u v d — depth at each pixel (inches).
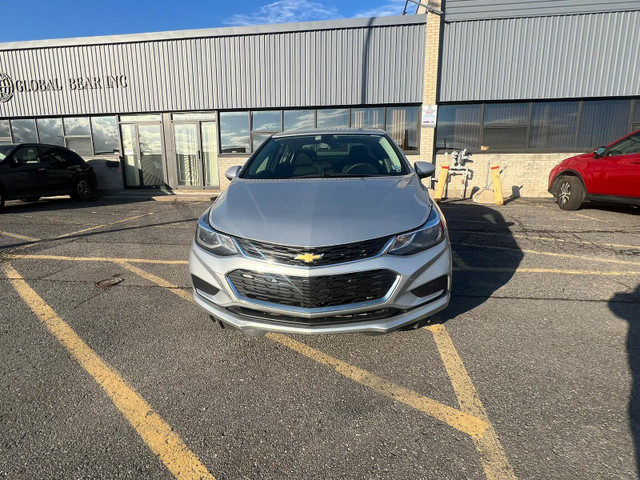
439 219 109.3
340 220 100.2
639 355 106.3
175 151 510.0
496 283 162.1
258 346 114.7
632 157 268.5
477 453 74.6
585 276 168.4
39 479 69.9
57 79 507.5
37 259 201.6
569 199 325.1
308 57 450.3
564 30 409.7
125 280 170.4
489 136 445.4
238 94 471.8
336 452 75.7
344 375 100.4
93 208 385.1
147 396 92.7
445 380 97.5
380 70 439.5
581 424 81.2
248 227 101.9
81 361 107.3
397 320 98.3
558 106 429.7
